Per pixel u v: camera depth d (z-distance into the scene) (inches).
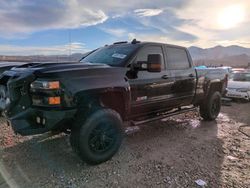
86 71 137.8
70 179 126.3
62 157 153.5
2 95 147.0
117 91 149.9
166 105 200.7
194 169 141.0
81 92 131.5
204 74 243.0
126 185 121.6
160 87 187.6
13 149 164.1
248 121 273.3
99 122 137.6
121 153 163.2
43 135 190.4
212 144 187.9
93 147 138.3
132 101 165.2
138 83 167.6
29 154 156.7
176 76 204.5
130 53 170.2
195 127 240.5
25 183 121.3
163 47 197.9
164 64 196.1
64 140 183.5
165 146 180.2
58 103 125.0
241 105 392.8
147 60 166.2
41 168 138.0
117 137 148.8
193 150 173.2
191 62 229.8
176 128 233.6
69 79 128.9
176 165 146.2
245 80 453.1
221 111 335.6
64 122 131.3
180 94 212.2
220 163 151.2
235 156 164.2
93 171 135.9
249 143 192.7
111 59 172.6
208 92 253.8
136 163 147.9
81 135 132.0
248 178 132.0
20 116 127.8
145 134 210.5
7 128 202.2
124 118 163.9
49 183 122.0
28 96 129.1
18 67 151.3
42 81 124.5
